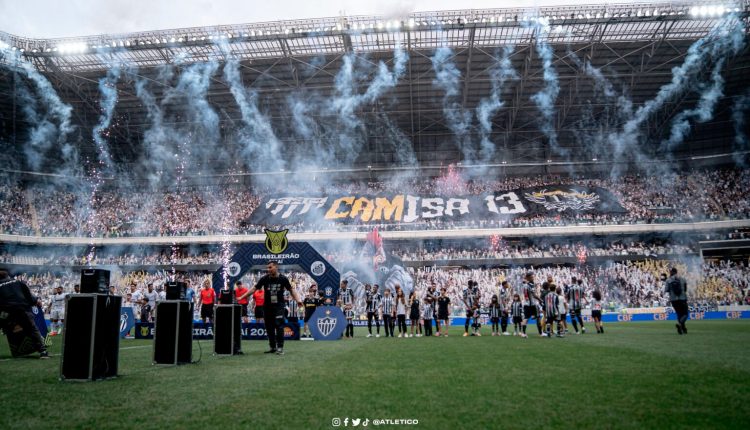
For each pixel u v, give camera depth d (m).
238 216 47.69
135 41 35.81
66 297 6.15
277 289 10.21
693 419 3.79
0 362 8.34
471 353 9.44
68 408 4.37
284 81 41.59
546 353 9.13
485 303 35.44
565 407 4.24
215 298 17.55
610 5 33.59
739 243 40.75
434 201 47.78
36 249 45.06
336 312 15.73
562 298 15.80
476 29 34.59
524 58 38.16
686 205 45.09
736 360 7.29
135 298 20.20
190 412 4.17
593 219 42.97
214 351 9.82
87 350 6.06
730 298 34.88
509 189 49.03
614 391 4.94
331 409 4.25
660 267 39.09
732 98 43.34
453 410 4.17
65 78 40.09
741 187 45.09
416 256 42.69
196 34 36.16
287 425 3.72
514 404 4.38
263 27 35.84
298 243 18.03
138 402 4.61
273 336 10.09
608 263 41.06
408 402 4.52
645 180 49.19
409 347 11.38
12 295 9.03
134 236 44.66
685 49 36.88
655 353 8.53
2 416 4.07
